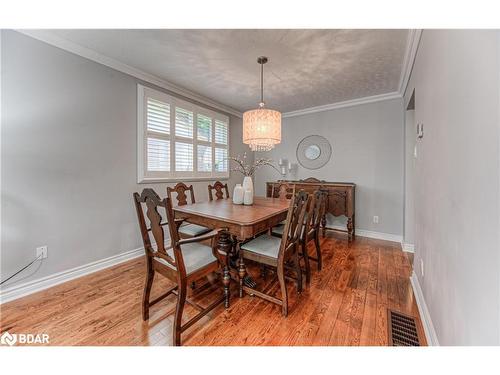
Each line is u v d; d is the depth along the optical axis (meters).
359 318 1.59
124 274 2.29
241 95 3.54
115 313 1.64
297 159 4.37
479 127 0.79
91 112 2.30
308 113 4.20
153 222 1.40
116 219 2.55
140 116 2.75
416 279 1.97
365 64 2.47
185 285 1.35
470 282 0.85
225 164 4.21
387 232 3.50
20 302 1.78
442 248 1.21
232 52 2.24
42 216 1.99
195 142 3.55
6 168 1.80
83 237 2.27
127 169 2.65
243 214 1.90
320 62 2.43
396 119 3.38
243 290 1.87
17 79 1.83
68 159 2.15
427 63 1.60
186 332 1.44
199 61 2.44
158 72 2.72
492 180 0.70
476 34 0.81
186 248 1.72
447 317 1.11
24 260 1.90
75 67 2.17
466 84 0.90
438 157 1.30
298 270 1.92
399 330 1.47
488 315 0.72
